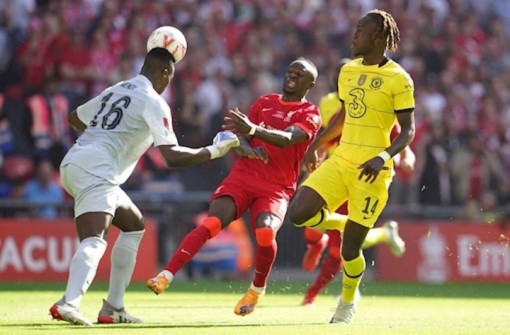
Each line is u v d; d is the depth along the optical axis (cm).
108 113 2138
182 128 5350
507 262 4897
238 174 2453
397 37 2239
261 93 5678
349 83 2248
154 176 5078
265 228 2352
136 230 2222
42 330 1950
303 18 6028
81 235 2094
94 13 5547
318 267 4844
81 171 2094
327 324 2247
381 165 2153
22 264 4281
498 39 6469
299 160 2489
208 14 5822
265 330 2020
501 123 6012
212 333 1938
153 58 2177
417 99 5784
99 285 3956
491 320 2527
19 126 5025
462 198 5469
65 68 5288
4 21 5325
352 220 2245
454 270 4847
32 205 4619
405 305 3155
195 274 4656
